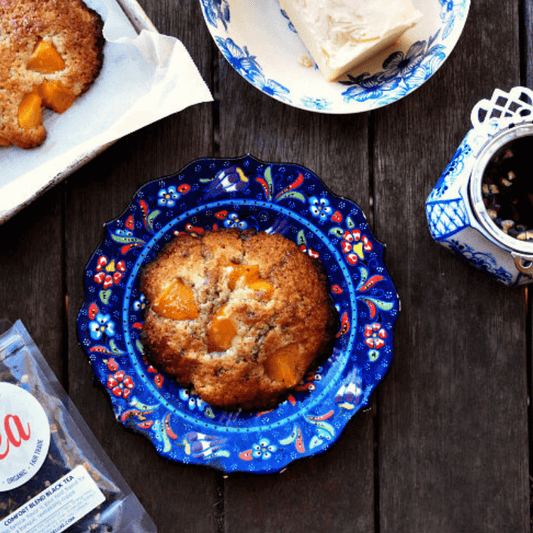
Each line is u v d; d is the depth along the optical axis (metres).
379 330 0.66
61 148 0.67
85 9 0.66
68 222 0.67
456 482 0.68
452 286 0.68
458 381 0.68
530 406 0.68
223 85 0.68
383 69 0.66
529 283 0.67
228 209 0.67
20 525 0.66
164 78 0.66
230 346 0.64
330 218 0.66
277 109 0.68
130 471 0.67
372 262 0.66
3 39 0.66
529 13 0.68
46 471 0.66
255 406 0.66
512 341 0.68
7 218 0.65
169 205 0.66
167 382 0.66
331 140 0.68
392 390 0.68
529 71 0.68
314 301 0.66
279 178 0.66
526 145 0.62
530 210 0.63
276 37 0.67
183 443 0.65
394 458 0.68
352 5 0.63
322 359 0.66
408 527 0.68
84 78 0.66
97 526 0.66
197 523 0.67
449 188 0.64
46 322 0.67
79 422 0.67
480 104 0.63
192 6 0.67
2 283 0.67
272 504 0.67
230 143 0.68
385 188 0.68
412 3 0.66
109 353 0.65
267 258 0.65
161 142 0.68
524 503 0.68
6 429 0.66
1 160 0.67
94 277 0.65
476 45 0.68
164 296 0.65
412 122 0.68
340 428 0.65
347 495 0.67
